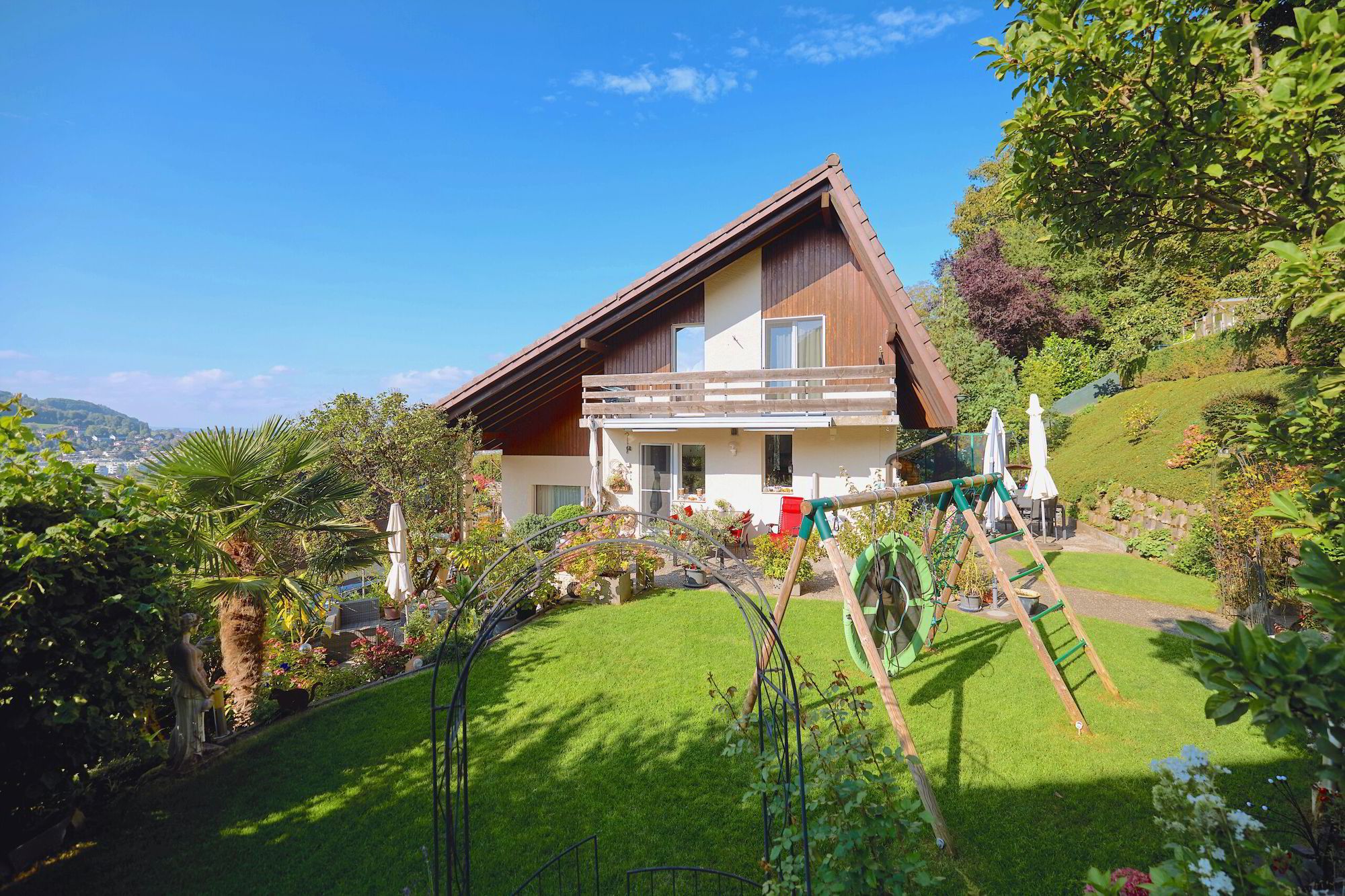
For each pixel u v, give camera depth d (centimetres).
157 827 491
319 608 868
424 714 667
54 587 419
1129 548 1290
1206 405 1510
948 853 408
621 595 1030
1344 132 355
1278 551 779
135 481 532
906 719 595
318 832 477
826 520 505
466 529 1425
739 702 621
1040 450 1366
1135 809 446
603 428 1454
